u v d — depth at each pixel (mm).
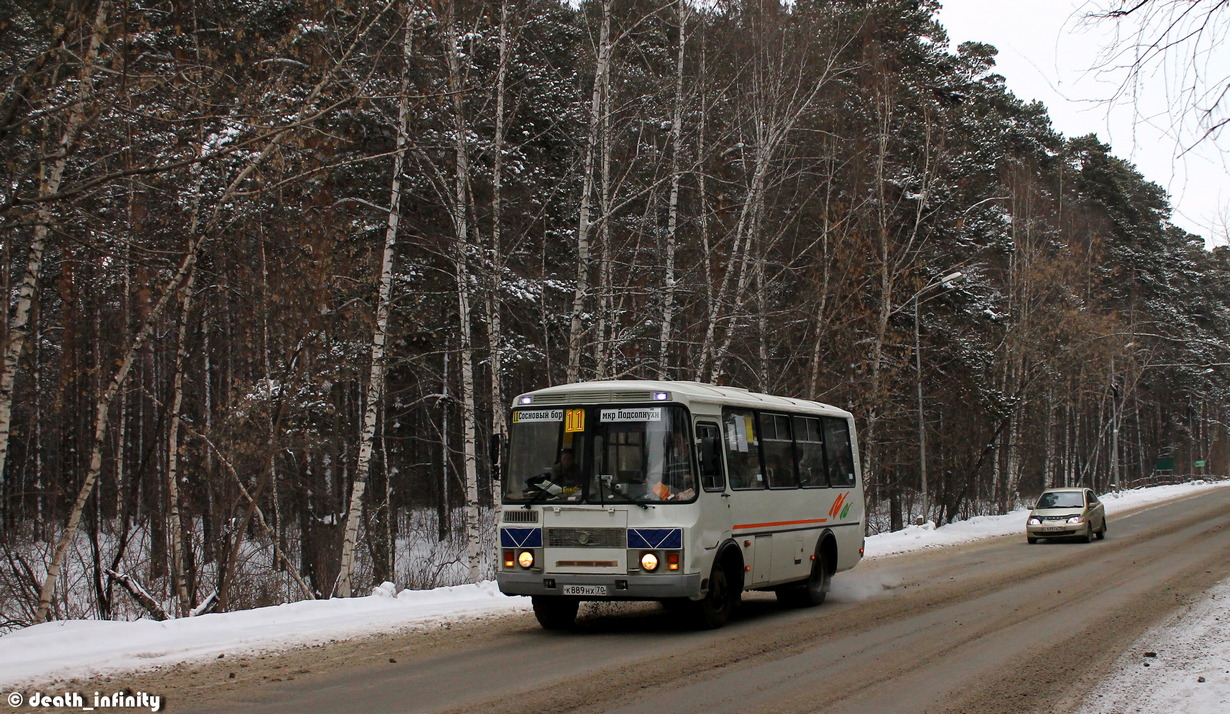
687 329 27234
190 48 14781
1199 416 98500
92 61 11859
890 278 34125
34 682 9352
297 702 8477
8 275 15641
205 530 20250
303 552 25875
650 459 12422
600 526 12336
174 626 12633
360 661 10508
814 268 31641
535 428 13008
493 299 21031
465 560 30656
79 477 24609
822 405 17703
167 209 16750
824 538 16531
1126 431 95250
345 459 28281
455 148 20203
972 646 11414
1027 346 44031
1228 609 14312
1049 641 11734
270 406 19031
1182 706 8391
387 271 19453
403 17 16047
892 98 35312
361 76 17531
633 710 8156
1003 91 58312
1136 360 65375
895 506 45719
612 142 23781
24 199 10727
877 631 12664
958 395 43438
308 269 18406
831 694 8805
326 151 15875
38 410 24406
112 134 12758
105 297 21172
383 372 20125
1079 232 54688
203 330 23094
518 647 11484
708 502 12695
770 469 14906
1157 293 65312
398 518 35438
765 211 29312
